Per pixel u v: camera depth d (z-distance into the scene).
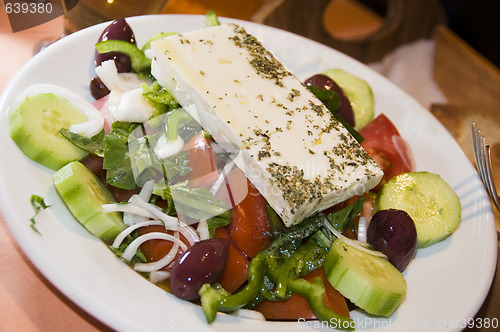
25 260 0.26
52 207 0.26
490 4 0.57
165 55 0.30
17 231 0.24
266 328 0.25
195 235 0.29
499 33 0.56
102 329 0.25
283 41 0.37
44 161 0.27
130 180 0.29
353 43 0.46
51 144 0.27
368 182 0.29
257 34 0.37
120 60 0.32
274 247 0.28
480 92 0.45
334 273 0.28
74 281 0.24
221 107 0.29
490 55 0.56
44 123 0.28
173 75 0.30
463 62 0.47
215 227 0.29
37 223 0.25
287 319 0.27
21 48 0.33
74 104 0.30
